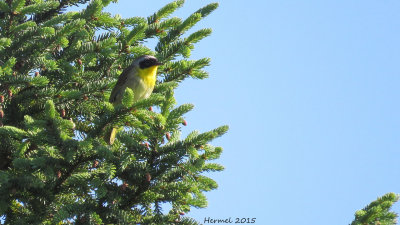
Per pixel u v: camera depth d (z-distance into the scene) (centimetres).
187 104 1083
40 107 1227
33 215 1027
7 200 1008
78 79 1303
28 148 1173
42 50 1219
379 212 934
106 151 979
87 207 980
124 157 985
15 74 1201
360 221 934
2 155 1187
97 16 1347
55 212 1042
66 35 1223
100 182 981
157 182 1007
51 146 992
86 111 1278
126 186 993
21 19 1409
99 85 1216
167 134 1059
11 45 1190
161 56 1420
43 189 1023
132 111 1009
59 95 1209
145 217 1038
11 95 1170
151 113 1018
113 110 1005
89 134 1025
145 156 1009
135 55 1466
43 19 1442
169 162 1001
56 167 994
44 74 1279
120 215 974
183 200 1050
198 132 1037
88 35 1318
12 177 982
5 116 1203
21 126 1209
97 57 1373
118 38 1434
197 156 1003
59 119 980
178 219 1014
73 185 1043
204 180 1096
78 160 999
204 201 1060
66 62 1258
